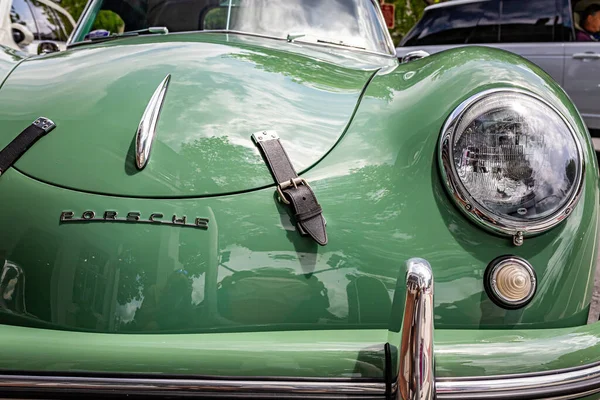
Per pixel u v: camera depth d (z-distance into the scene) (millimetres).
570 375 1050
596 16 5113
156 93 1262
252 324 1108
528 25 5438
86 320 1079
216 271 1104
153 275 1089
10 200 1138
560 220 1149
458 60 1309
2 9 3459
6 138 1205
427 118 1223
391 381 1008
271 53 1498
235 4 1808
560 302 1176
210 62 1384
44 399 997
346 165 1199
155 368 1005
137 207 1118
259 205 1144
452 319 1146
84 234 1100
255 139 1208
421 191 1180
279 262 1123
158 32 1777
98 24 1948
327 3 1909
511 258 1149
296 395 1005
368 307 1138
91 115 1231
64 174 1151
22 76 1375
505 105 1169
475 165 1151
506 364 1039
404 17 9172
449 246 1156
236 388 1001
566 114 1217
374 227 1155
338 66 1505
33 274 1100
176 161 1165
